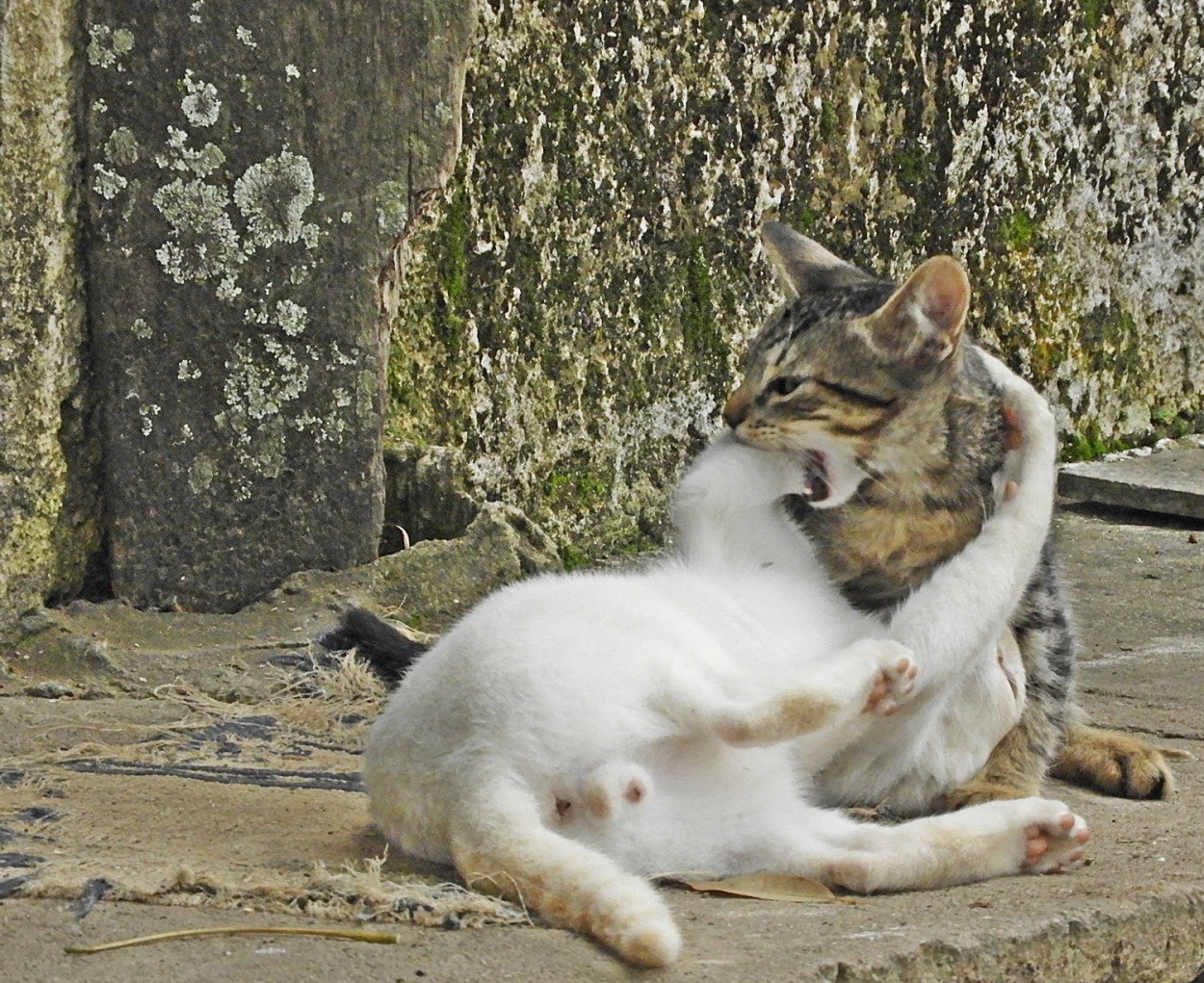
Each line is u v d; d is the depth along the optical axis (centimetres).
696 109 1240
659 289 1239
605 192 1199
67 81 913
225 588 979
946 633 618
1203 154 1605
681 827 545
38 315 917
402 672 827
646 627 557
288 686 842
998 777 699
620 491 1235
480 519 1048
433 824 532
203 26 936
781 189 1298
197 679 852
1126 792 726
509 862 501
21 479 921
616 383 1224
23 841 578
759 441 766
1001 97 1438
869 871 552
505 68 1136
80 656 874
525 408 1182
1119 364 1577
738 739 536
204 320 959
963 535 715
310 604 969
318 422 991
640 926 465
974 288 1453
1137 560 1284
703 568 654
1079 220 1520
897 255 1388
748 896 537
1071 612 897
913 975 483
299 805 641
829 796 647
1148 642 1062
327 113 969
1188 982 559
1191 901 558
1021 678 693
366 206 985
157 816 616
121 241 936
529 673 531
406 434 1127
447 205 1127
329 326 987
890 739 630
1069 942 521
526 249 1168
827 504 721
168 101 934
